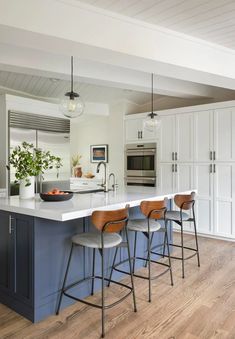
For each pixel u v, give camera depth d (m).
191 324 2.26
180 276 3.21
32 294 2.33
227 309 2.49
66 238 2.58
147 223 2.96
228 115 4.55
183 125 5.05
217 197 4.70
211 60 3.22
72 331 2.18
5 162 4.50
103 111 6.25
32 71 3.27
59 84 4.93
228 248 4.25
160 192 3.62
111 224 2.30
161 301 2.64
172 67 3.01
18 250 2.46
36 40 2.33
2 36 2.25
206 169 4.81
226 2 2.34
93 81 3.80
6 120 4.50
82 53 2.62
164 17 2.59
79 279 2.69
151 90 4.38
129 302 2.62
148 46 2.75
